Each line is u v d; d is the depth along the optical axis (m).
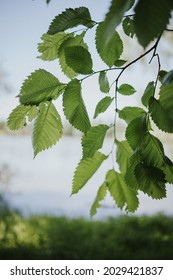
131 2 0.44
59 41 0.55
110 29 0.24
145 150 0.50
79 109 0.51
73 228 4.58
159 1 0.25
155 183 0.49
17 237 4.12
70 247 4.00
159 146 0.50
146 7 0.25
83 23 0.51
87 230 4.56
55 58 0.56
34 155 0.52
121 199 0.59
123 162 0.59
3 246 3.84
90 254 3.81
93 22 0.51
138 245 4.13
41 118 0.52
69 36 0.54
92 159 0.58
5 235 4.09
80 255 3.84
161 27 0.25
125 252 3.93
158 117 0.46
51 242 4.07
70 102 0.50
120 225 4.73
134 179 0.50
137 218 5.01
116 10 0.25
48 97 0.50
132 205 0.59
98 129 0.57
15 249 3.75
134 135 0.51
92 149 0.57
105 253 3.88
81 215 5.45
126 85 0.59
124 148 0.58
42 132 0.52
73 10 0.50
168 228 4.68
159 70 0.51
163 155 0.50
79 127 0.51
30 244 3.97
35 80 0.49
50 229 4.51
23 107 0.51
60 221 4.94
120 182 0.59
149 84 0.54
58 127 0.52
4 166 9.32
